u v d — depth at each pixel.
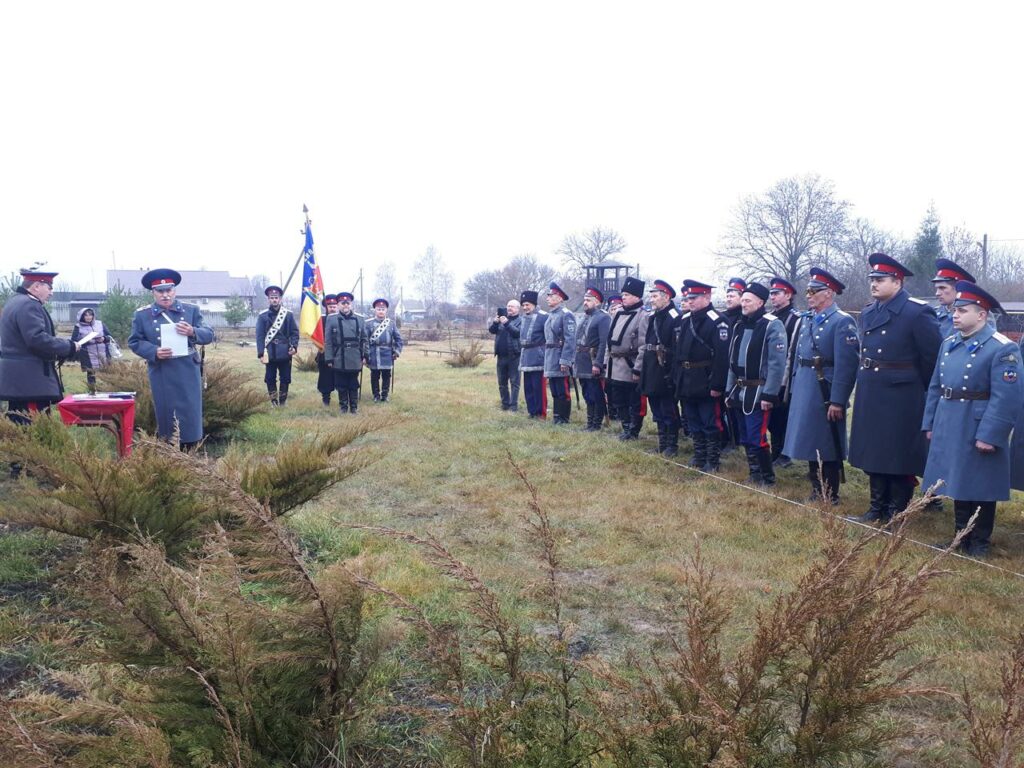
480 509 6.25
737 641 3.69
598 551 5.16
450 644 2.53
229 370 9.34
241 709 2.38
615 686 2.31
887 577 2.26
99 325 13.55
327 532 5.28
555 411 11.13
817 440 6.77
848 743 2.16
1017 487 6.33
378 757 2.76
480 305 81.12
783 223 50.22
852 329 6.61
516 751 2.23
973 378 5.26
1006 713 1.99
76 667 3.08
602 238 71.69
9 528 4.82
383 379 13.58
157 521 3.86
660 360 8.57
